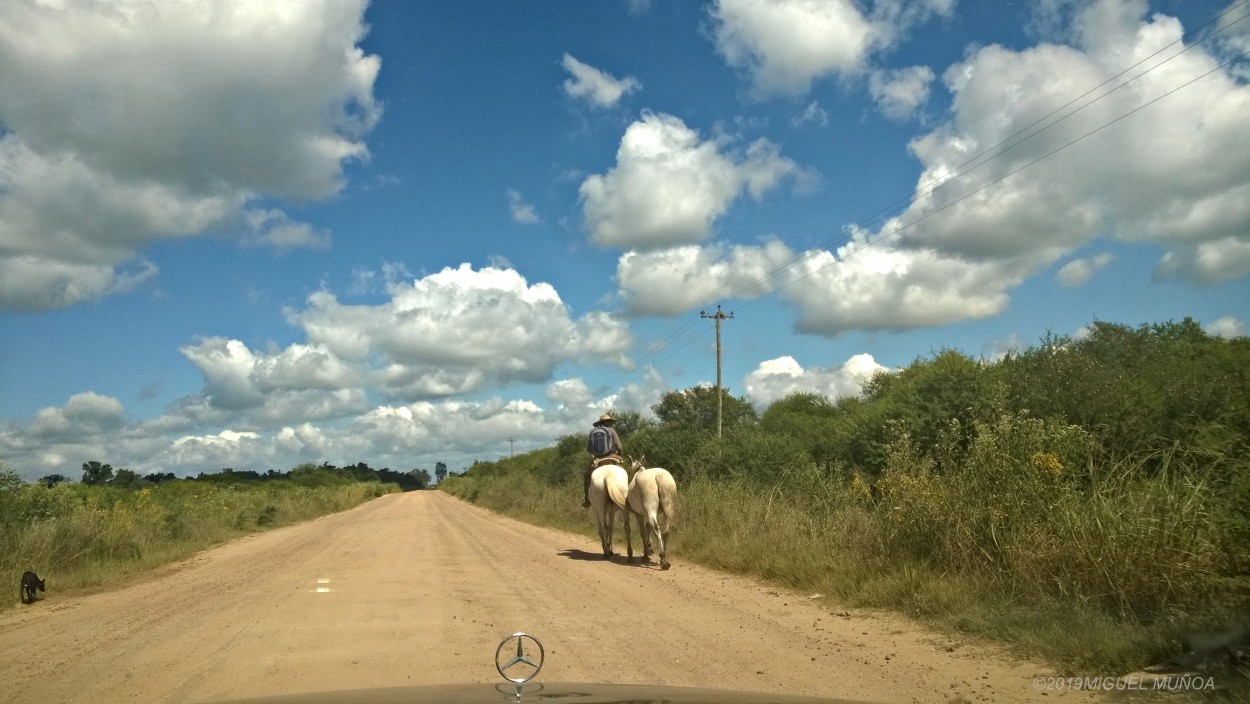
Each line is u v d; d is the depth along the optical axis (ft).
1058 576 27.68
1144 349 56.70
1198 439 29.04
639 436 100.53
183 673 22.71
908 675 21.84
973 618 26.89
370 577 43.45
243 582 43.65
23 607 39.19
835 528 42.50
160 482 175.83
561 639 26.99
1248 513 24.71
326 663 23.53
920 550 35.19
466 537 73.15
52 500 61.87
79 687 21.57
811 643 26.23
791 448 74.74
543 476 140.87
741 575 43.57
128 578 50.31
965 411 53.88
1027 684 20.48
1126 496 27.81
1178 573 24.32
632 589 38.86
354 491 242.37
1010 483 32.35
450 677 21.67
